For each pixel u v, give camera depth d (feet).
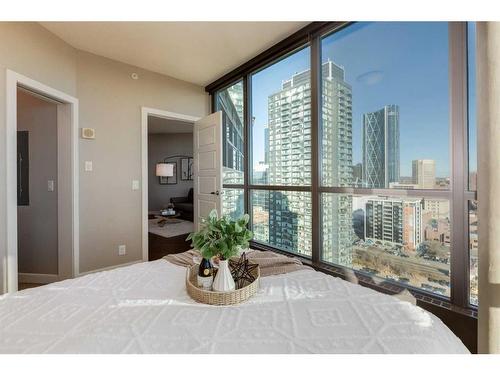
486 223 3.87
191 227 18.28
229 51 9.58
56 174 9.24
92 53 9.62
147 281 4.37
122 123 10.37
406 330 3.03
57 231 9.25
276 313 3.41
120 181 10.32
